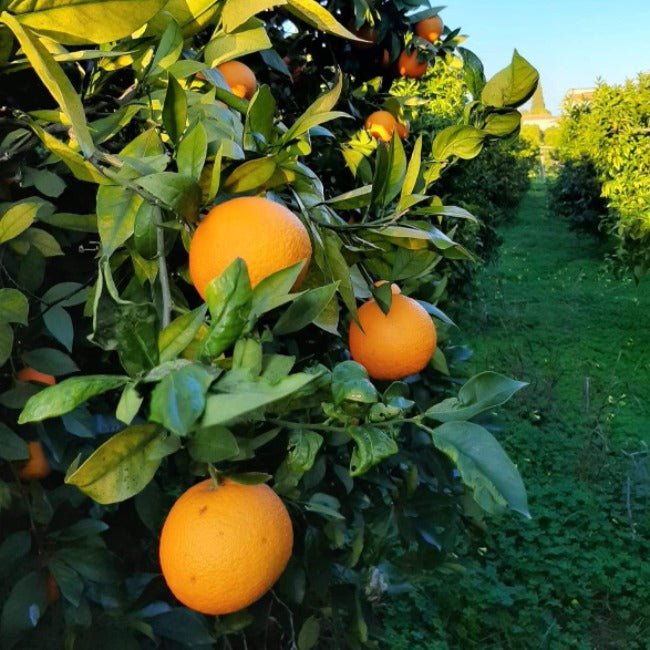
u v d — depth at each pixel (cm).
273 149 112
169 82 101
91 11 86
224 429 83
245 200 95
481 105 161
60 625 137
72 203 157
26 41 77
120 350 77
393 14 320
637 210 1009
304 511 184
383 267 150
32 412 72
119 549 155
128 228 99
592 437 739
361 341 137
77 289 136
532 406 811
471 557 509
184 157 97
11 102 138
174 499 164
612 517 600
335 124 301
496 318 1230
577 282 1543
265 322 153
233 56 123
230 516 87
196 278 95
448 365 262
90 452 139
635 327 1201
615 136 1198
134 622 138
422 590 466
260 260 90
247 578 87
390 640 418
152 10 87
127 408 72
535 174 3656
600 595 514
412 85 889
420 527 238
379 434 103
